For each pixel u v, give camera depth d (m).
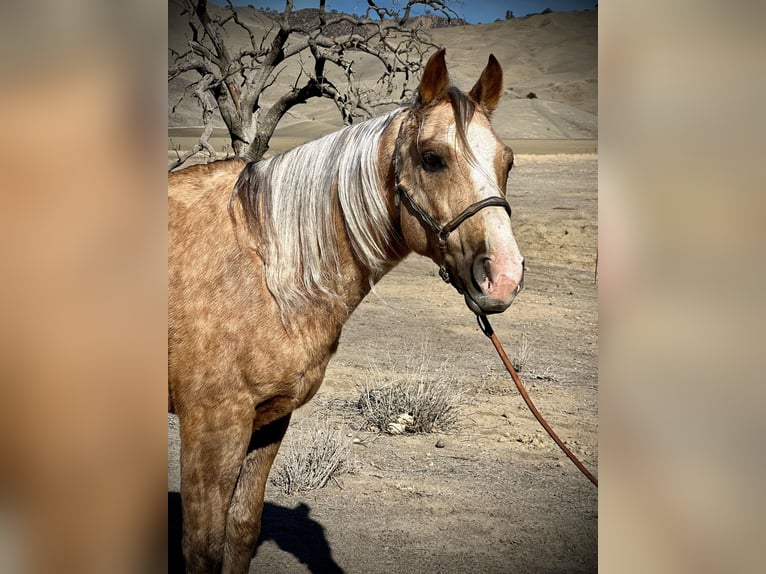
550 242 14.59
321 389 6.11
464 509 4.11
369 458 4.79
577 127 88.94
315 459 4.48
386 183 2.59
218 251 2.51
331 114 75.44
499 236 2.30
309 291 2.54
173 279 2.48
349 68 8.94
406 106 2.64
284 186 2.61
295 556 3.51
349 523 3.90
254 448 2.77
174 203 2.61
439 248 2.42
